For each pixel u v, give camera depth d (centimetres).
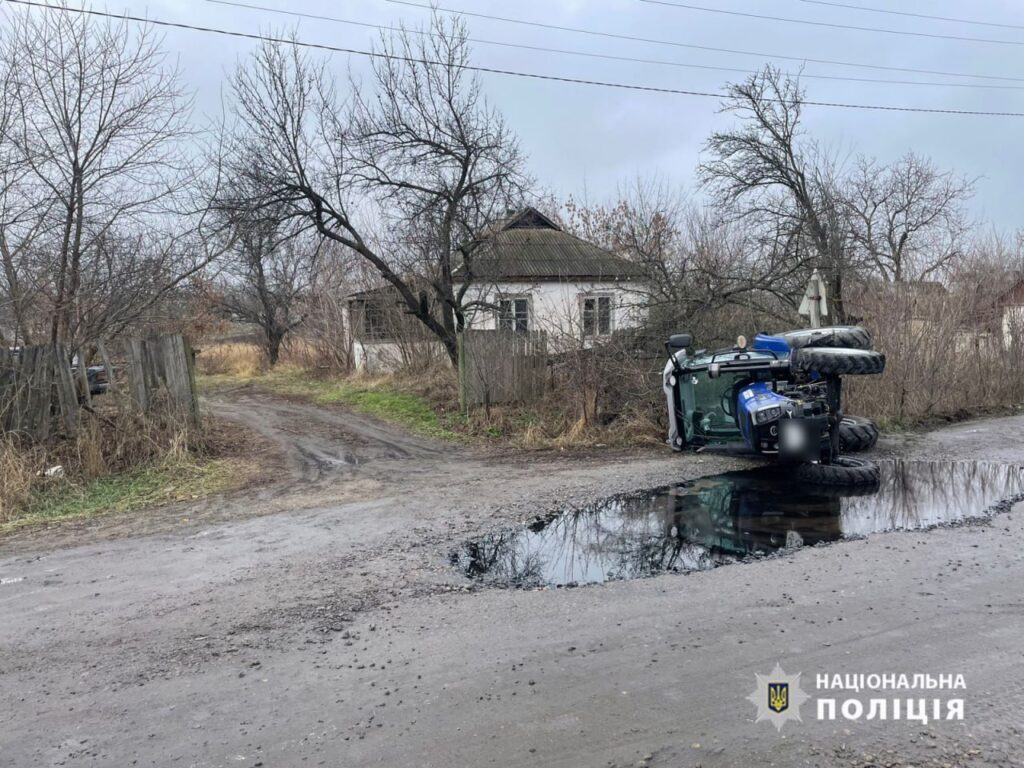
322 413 1667
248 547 677
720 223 1917
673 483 897
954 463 997
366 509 812
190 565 629
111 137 1143
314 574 589
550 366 1464
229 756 333
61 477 970
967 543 620
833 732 335
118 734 356
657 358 1341
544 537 694
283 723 360
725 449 1016
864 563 574
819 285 1297
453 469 1058
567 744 332
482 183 1678
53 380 1045
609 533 699
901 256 1777
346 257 2436
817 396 896
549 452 1180
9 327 1103
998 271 1786
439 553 641
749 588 525
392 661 424
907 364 1436
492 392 1481
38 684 413
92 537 748
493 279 1825
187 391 1204
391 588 550
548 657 421
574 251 2153
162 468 1040
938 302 1570
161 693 396
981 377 1616
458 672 407
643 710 359
